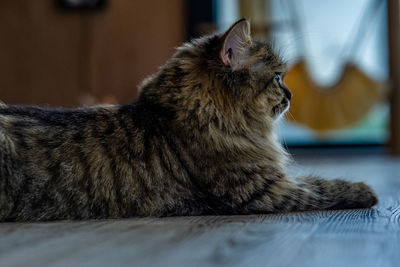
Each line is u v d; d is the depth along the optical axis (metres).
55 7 2.70
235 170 1.04
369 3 2.55
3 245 0.80
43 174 0.97
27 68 2.71
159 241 0.82
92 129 1.01
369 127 2.72
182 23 2.72
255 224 0.92
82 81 2.72
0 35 2.70
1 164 0.95
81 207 0.98
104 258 0.75
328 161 2.34
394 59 2.65
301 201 1.05
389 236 0.84
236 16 2.64
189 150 1.03
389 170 1.80
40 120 1.00
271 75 1.10
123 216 1.00
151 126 1.03
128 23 2.72
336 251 0.77
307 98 2.45
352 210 1.06
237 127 1.07
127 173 1.00
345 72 2.50
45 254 0.76
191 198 1.02
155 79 1.08
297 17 2.55
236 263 0.73
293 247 0.79
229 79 1.06
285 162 1.12
